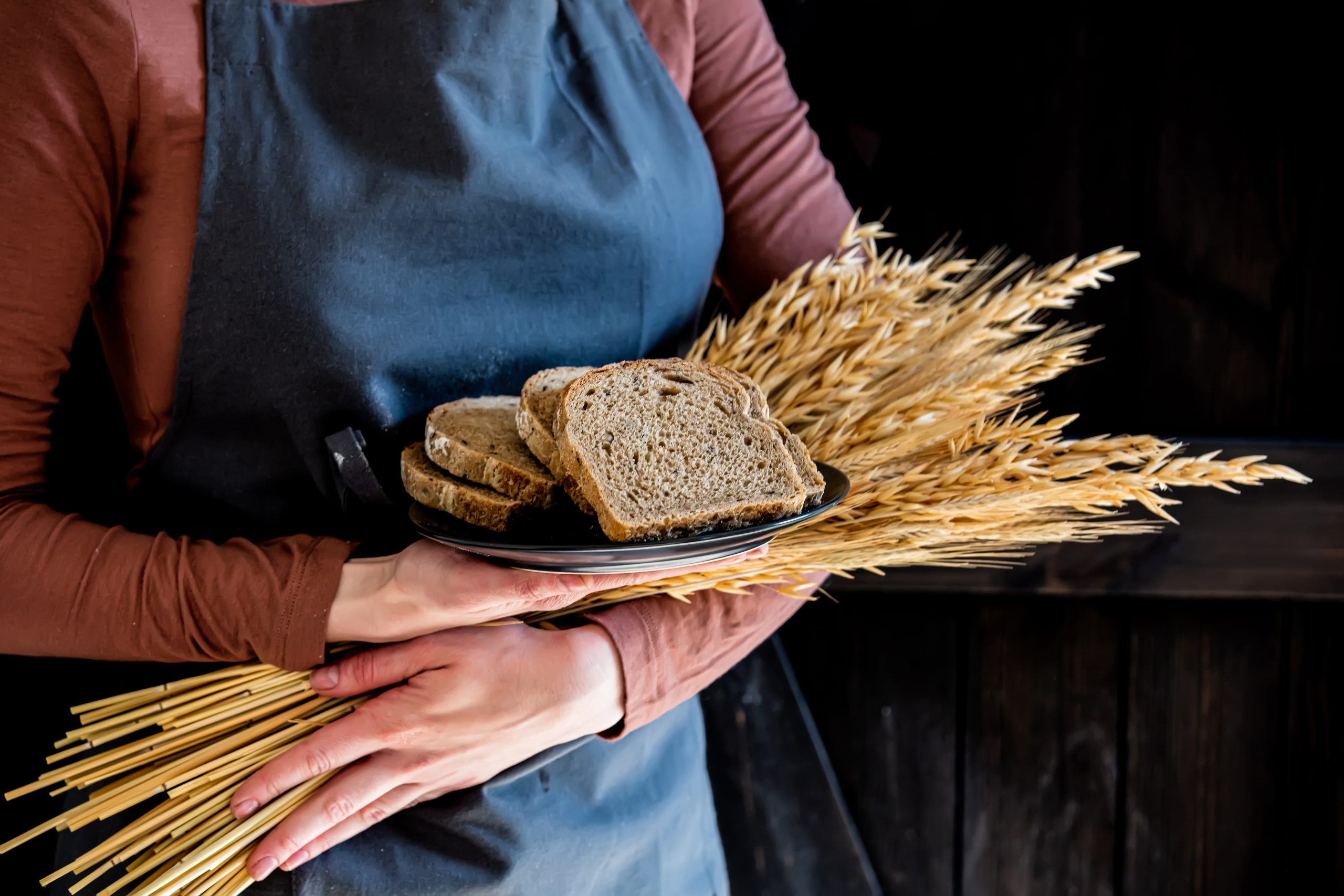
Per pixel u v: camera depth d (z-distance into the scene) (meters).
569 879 0.81
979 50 1.31
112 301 0.70
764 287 0.96
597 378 0.62
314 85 0.69
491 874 0.77
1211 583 1.33
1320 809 1.39
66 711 1.23
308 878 0.73
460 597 0.65
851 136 1.33
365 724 0.71
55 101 0.61
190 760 0.72
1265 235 1.31
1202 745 1.40
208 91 0.66
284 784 0.70
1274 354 1.33
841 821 1.39
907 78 1.31
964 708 1.43
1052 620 1.40
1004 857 1.45
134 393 0.73
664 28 0.85
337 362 0.69
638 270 0.80
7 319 0.63
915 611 1.42
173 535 0.78
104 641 0.68
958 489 0.71
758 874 1.40
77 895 0.78
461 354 0.75
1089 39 1.30
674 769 0.93
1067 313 1.36
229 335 0.68
